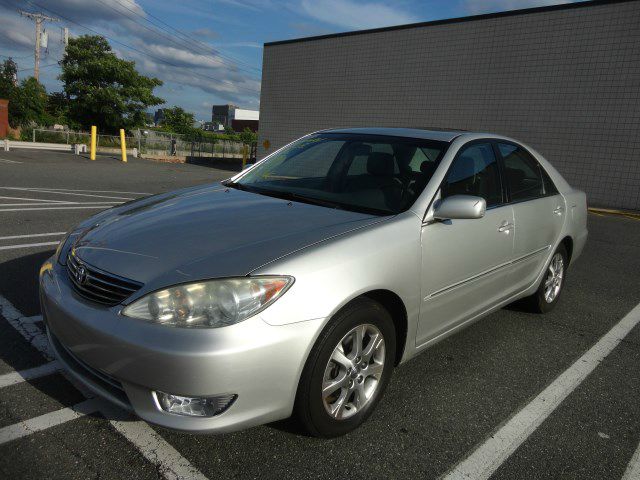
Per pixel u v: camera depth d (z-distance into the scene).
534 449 2.51
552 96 14.88
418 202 2.86
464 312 3.21
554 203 4.24
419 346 2.87
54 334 2.40
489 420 2.74
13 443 2.25
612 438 2.64
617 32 13.60
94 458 2.19
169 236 2.46
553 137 14.96
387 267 2.48
